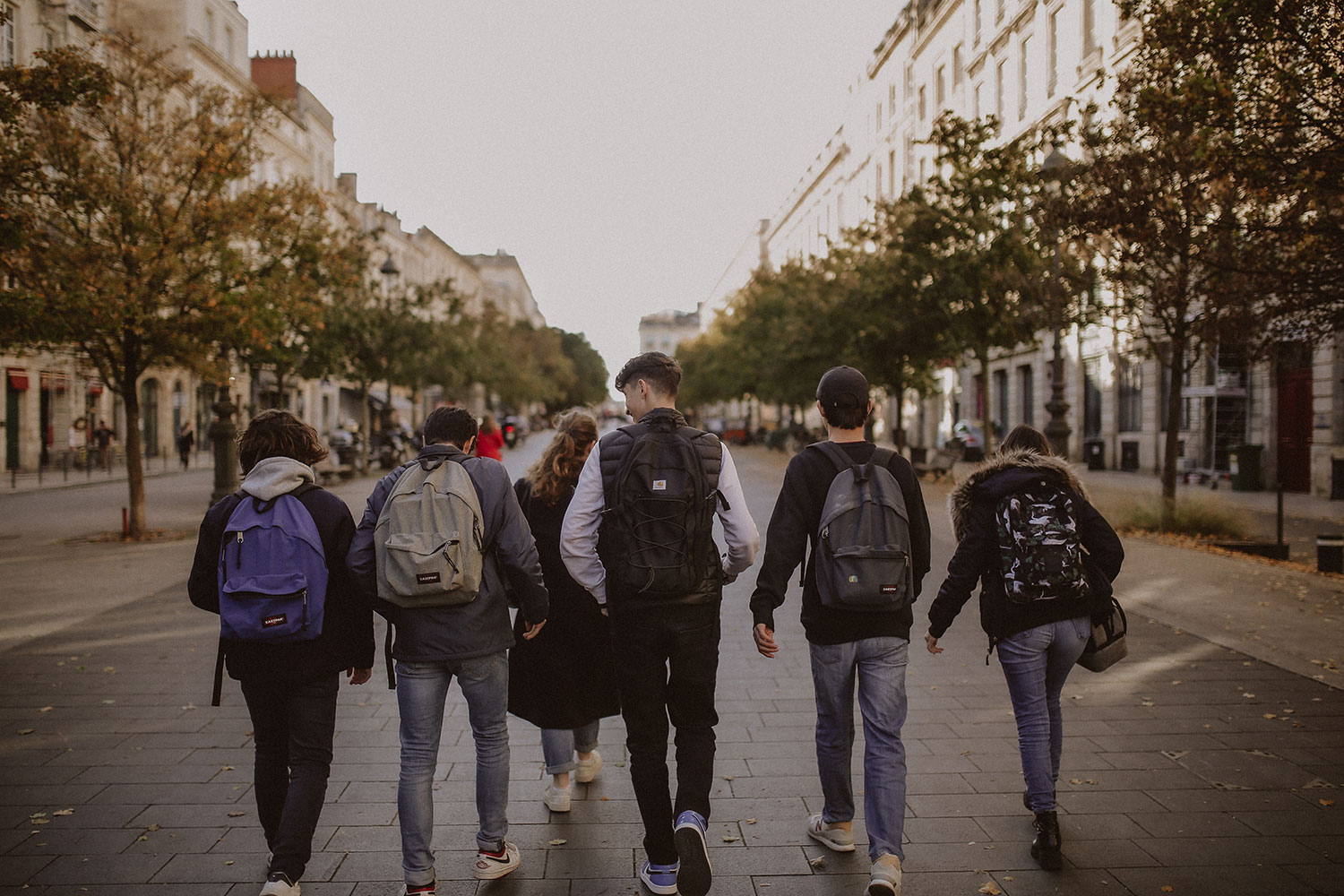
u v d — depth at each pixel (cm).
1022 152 1873
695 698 344
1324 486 1920
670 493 333
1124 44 2469
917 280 2053
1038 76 3047
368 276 2747
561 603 412
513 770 475
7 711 564
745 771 463
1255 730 517
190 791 439
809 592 356
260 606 321
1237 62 855
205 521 345
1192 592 897
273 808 346
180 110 1423
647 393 362
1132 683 612
